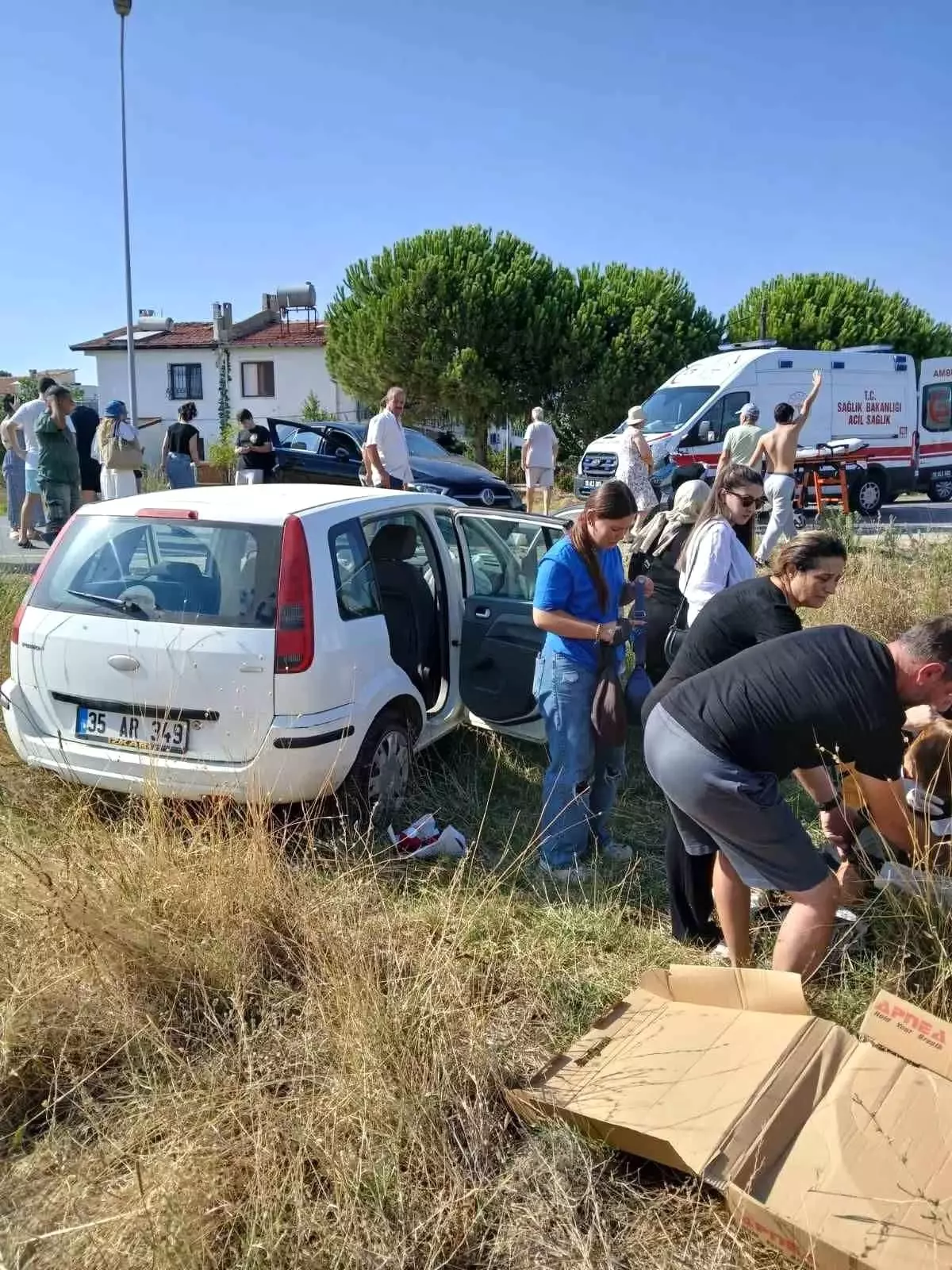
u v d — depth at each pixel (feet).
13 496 36.60
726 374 50.44
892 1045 8.16
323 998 9.58
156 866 10.69
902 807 10.22
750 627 10.94
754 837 9.32
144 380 115.85
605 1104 7.98
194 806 12.35
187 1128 8.13
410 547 16.24
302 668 12.03
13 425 35.19
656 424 50.98
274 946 10.49
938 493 64.23
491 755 16.61
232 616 12.15
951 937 10.17
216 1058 9.02
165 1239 6.89
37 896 10.00
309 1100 8.41
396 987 9.61
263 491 14.37
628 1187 7.84
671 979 9.22
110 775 12.44
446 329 75.82
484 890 12.16
